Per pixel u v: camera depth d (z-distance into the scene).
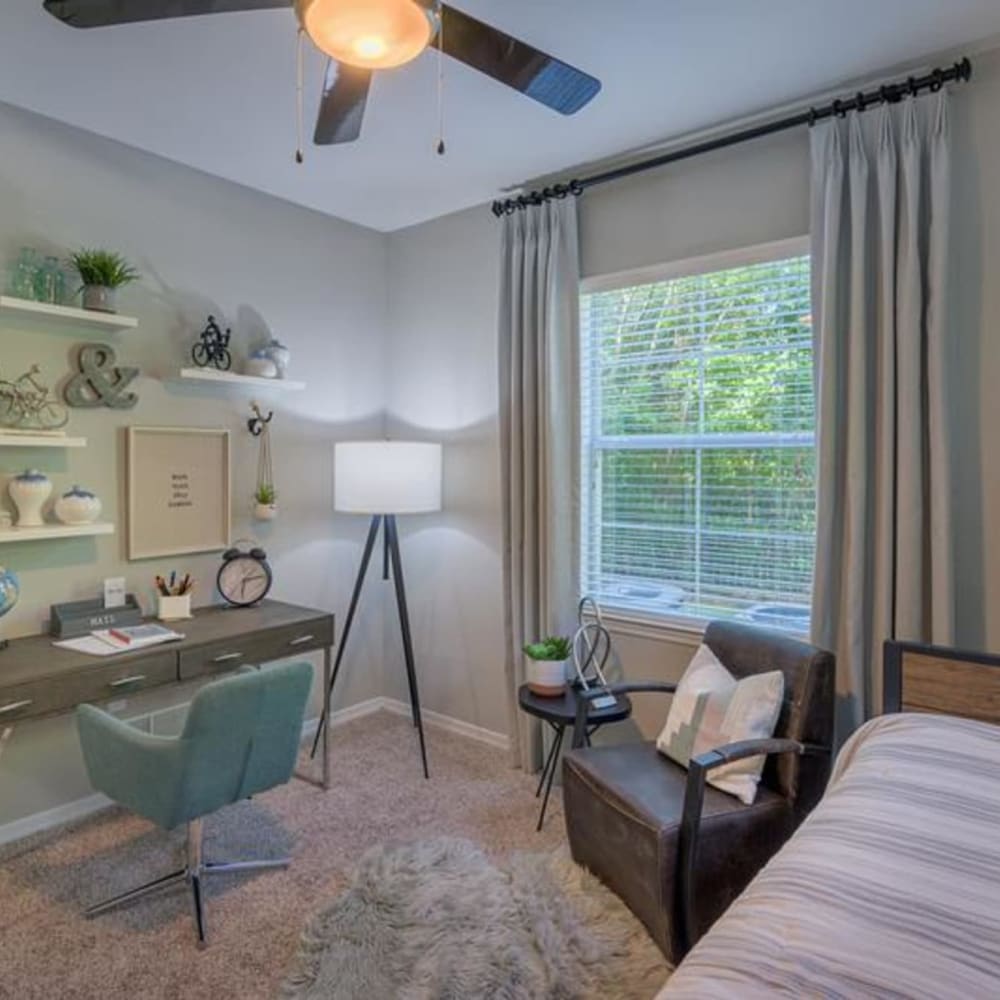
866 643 2.31
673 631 2.92
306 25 1.43
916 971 0.95
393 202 3.41
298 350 3.46
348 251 3.68
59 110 2.51
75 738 2.73
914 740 1.71
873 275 2.31
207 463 3.11
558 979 1.82
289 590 3.48
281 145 2.79
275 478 3.40
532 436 3.12
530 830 2.64
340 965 1.87
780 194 2.58
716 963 0.99
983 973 0.94
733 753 1.96
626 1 1.90
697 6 1.92
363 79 1.77
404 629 3.33
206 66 2.22
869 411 2.31
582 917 2.05
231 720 2.01
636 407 3.05
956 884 1.14
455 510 3.62
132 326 2.68
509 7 1.92
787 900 1.11
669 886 1.89
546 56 1.69
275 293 3.35
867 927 1.04
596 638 3.11
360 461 3.20
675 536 2.96
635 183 2.93
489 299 3.44
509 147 2.80
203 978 1.88
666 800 2.04
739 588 2.79
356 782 3.04
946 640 2.16
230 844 2.53
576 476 3.09
